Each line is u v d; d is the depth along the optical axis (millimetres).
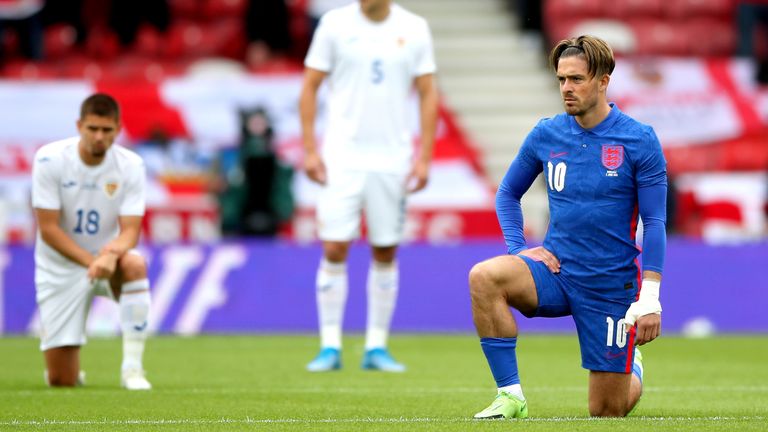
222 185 57562
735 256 51812
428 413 23531
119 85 61500
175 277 49938
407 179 34969
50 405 24828
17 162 60188
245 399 26359
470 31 73188
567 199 21891
